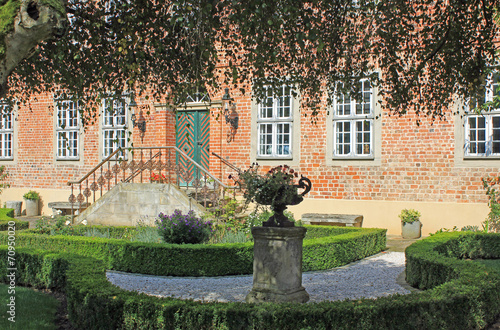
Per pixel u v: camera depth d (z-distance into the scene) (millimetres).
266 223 6082
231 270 8227
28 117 16859
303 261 8391
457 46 8422
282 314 4547
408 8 8539
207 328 4641
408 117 12188
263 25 6273
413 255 7273
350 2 8359
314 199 13031
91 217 12484
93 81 7199
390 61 8664
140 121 14922
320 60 8648
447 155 11875
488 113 11570
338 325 4586
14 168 17141
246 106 13742
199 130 14500
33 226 13852
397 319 4699
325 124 12977
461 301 4984
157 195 11852
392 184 12352
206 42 6402
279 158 13445
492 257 10023
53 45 6730
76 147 16203
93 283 5492
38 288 7371
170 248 8172
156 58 6969
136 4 6449
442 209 11867
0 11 4051
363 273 8273
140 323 4801
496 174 11453
